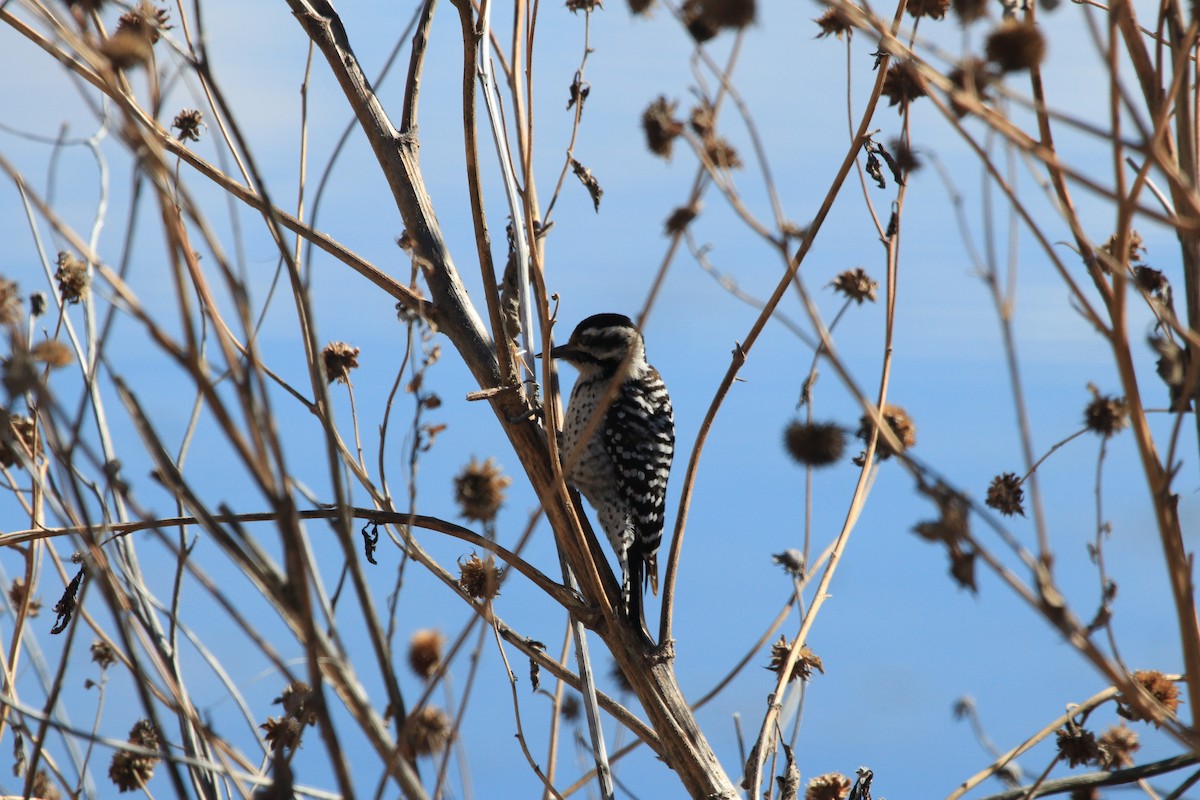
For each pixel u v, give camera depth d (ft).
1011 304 14.93
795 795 23.56
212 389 12.67
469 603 24.94
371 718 14.03
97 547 14.99
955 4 15.85
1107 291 15.16
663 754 26.61
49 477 20.15
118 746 15.69
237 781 16.78
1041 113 14.69
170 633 20.88
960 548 13.98
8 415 13.67
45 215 12.78
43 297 23.30
